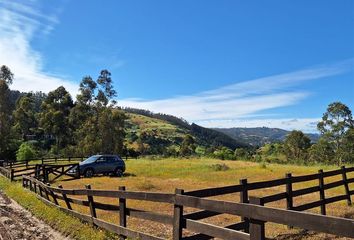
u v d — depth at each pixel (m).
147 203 14.83
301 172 28.70
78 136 92.25
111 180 26.41
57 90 118.62
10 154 77.06
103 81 91.81
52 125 102.88
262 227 4.60
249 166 37.00
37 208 13.01
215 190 7.75
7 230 10.27
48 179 28.23
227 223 10.91
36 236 9.60
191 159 58.72
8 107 88.56
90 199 9.79
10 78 90.06
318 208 12.47
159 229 10.19
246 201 8.58
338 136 70.06
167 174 30.14
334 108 69.56
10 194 18.39
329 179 22.33
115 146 87.00
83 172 29.56
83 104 97.50
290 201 9.84
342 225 3.60
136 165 41.91
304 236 8.80
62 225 10.13
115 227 8.26
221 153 66.50
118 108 93.06
